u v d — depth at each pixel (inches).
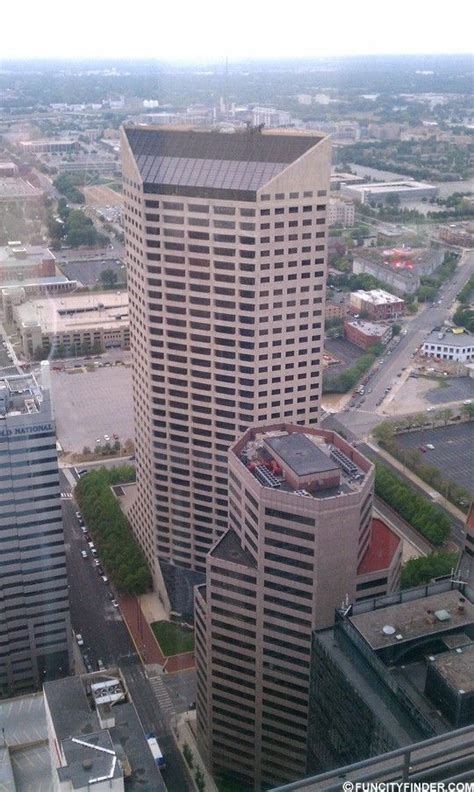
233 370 5142.7
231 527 3971.5
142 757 2359.7
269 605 3656.5
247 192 4677.7
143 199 4881.9
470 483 6761.8
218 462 5315.0
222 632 3809.1
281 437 3971.5
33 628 4402.1
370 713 2504.9
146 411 5482.3
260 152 4852.4
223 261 4889.3
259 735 3821.4
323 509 3393.2
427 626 2662.4
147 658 4564.5
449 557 4837.6
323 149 4741.6
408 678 2508.6
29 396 4168.3
